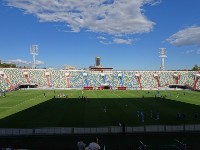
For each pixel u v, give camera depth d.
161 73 168.38
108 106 78.56
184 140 41.62
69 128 45.53
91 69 184.12
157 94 114.62
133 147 38.53
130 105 80.69
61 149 37.84
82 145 24.41
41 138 43.03
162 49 187.25
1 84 142.75
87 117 61.41
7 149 26.27
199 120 58.03
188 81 159.00
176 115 63.88
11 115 63.72
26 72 161.00
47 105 80.69
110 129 45.91
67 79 161.75
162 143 40.06
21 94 115.62
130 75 166.88
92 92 128.50
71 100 93.56
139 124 54.06
